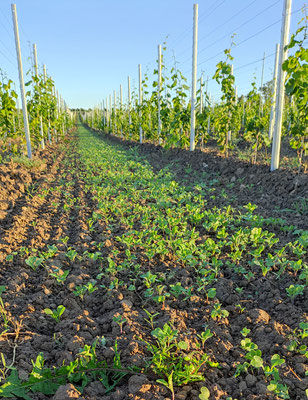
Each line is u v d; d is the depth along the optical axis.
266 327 2.81
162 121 15.54
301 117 6.98
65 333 2.81
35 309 3.24
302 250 4.32
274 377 2.26
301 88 6.53
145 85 18.34
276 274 3.78
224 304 3.35
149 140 20.56
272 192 7.35
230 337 2.75
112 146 20.27
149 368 2.37
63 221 5.98
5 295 3.39
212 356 2.50
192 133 12.83
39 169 11.10
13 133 10.91
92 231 5.58
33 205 6.86
